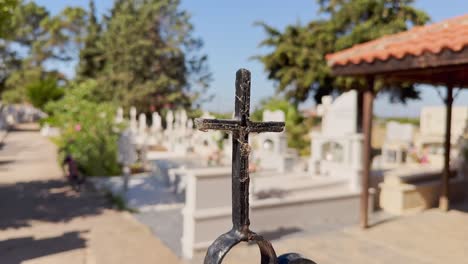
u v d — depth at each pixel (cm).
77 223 637
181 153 1523
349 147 780
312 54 1877
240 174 166
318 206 644
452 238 579
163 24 3347
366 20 1891
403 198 729
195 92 3412
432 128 1619
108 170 1133
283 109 1859
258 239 171
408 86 1831
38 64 4725
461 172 875
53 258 475
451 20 627
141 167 1229
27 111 4472
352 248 535
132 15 3250
